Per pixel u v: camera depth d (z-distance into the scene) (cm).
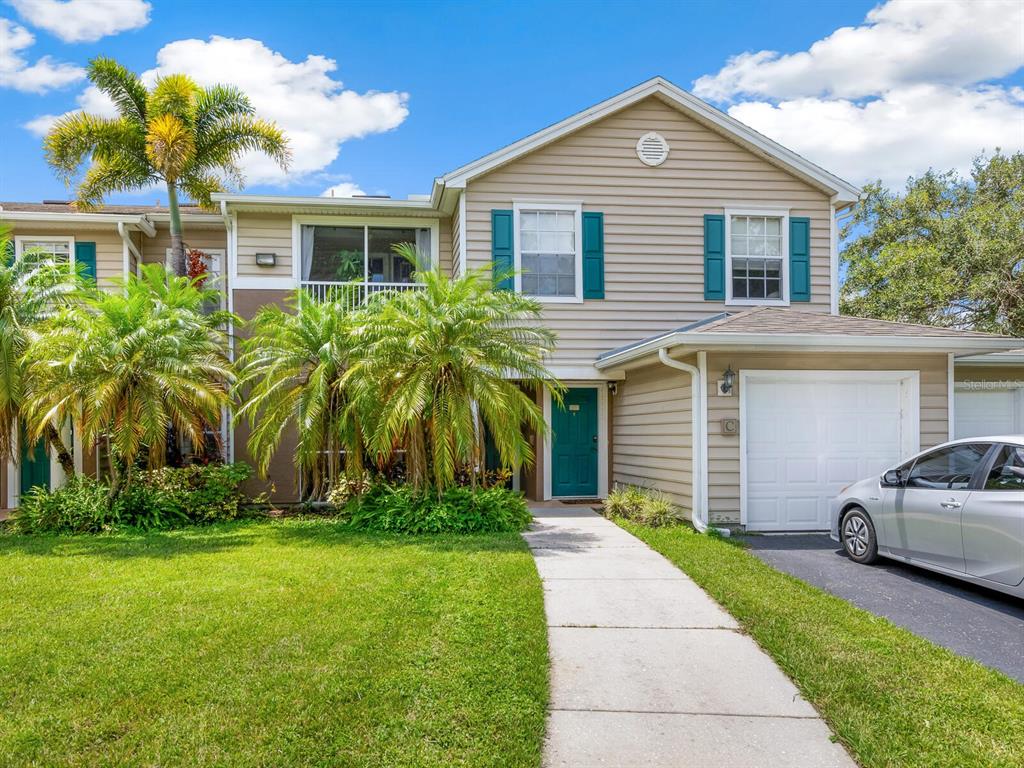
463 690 370
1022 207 1759
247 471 1036
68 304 970
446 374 859
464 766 297
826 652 432
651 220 1166
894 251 1817
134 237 1314
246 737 317
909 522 625
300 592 556
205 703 351
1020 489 520
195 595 547
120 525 892
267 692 363
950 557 578
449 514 863
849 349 852
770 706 366
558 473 1206
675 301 1164
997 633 484
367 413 859
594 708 362
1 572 636
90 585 584
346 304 1070
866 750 313
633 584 607
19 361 904
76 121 1273
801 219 1191
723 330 834
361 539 805
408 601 530
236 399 1061
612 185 1162
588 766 305
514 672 396
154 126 1223
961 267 1673
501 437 850
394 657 413
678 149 1175
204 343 967
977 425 1081
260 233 1184
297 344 970
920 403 895
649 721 348
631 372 1127
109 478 985
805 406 894
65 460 1005
